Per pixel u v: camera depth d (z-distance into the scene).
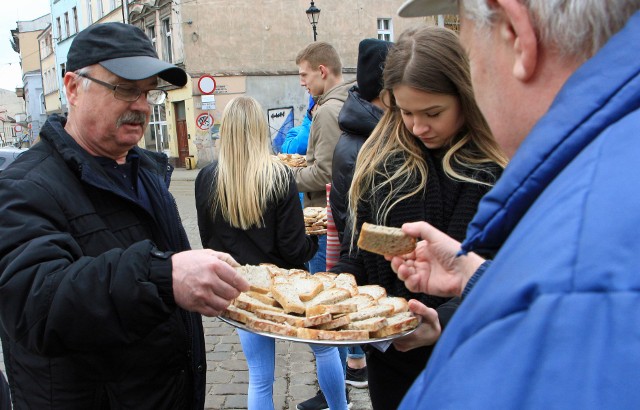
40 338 1.44
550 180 0.67
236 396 3.66
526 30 0.73
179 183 18.98
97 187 1.73
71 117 1.88
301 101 24.56
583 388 0.50
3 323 1.50
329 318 1.58
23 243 1.51
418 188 1.86
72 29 37.50
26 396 1.70
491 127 0.85
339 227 2.77
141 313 1.42
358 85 2.84
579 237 0.55
